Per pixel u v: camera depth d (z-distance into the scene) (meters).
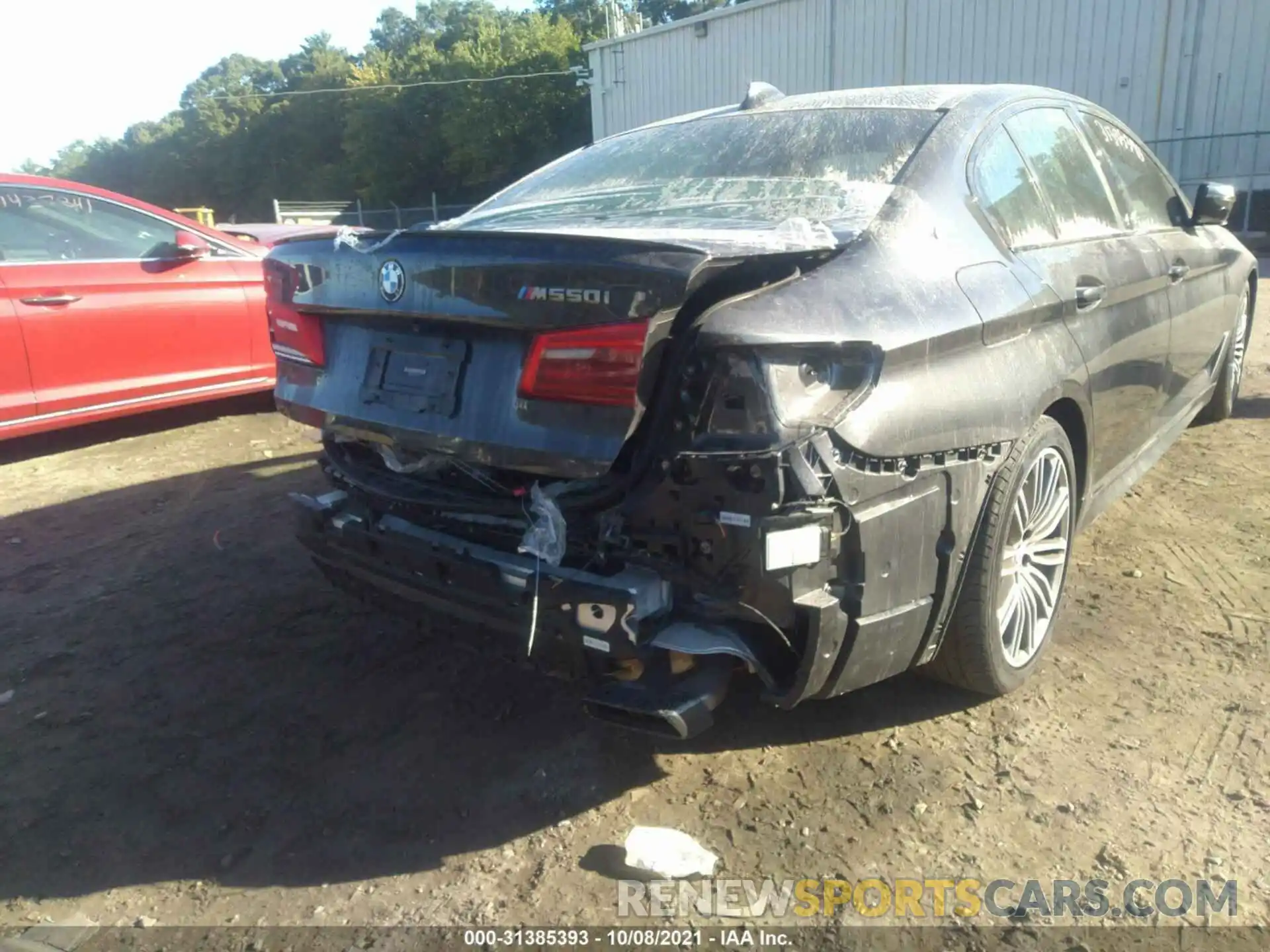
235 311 6.24
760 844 2.41
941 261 2.56
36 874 2.44
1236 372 5.46
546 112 47.06
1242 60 17.39
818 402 2.14
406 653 3.44
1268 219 17.56
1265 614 3.38
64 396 5.55
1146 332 3.55
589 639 2.24
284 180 71.75
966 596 2.61
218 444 6.11
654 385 2.15
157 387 5.93
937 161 2.82
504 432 2.31
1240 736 2.73
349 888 2.35
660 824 2.50
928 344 2.35
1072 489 3.05
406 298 2.47
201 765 2.85
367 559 2.74
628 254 2.12
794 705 2.30
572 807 2.59
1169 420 4.24
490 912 2.24
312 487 5.23
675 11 49.66
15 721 3.11
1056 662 3.15
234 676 3.33
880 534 2.24
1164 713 2.86
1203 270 4.23
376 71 58.72
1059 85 19.27
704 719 2.25
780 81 22.72
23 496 5.21
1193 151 18.14
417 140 54.31
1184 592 3.58
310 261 2.75
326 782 2.75
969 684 2.85
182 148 76.25
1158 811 2.46
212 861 2.46
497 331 2.35
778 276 2.28
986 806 2.50
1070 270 3.04
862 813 2.50
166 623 3.72
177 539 4.54
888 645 2.37
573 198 3.15
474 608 2.48
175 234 6.10
